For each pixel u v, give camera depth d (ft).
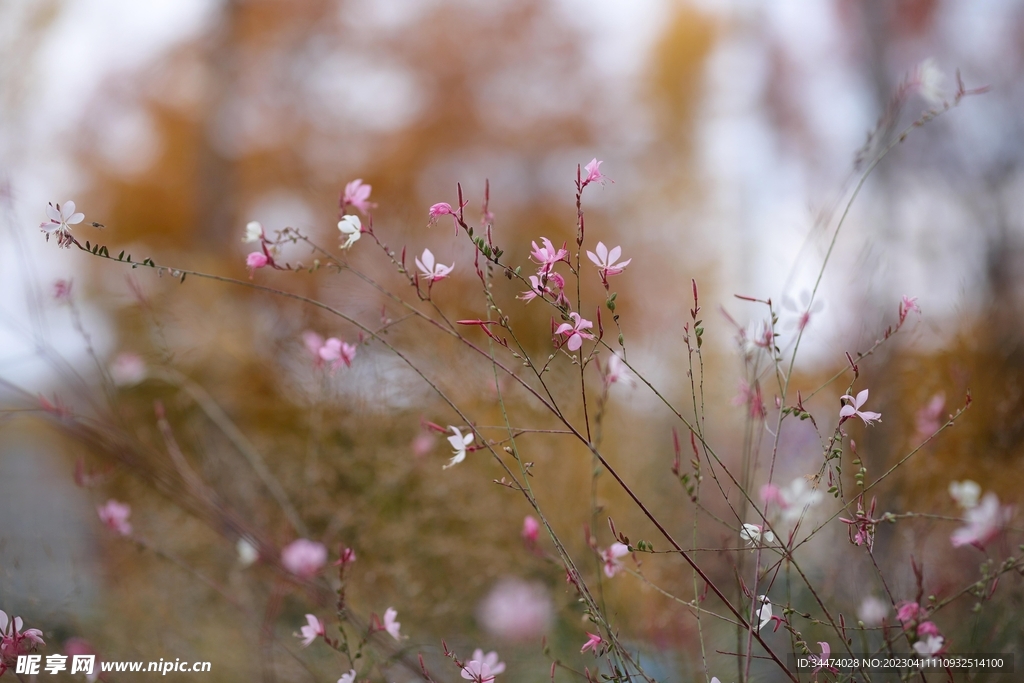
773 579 3.75
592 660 5.15
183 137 20.48
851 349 6.22
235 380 9.02
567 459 6.66
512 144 25.31
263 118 21.36
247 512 6.57
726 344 7.48
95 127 18.31
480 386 6.92
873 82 16.63
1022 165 12.07
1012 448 5.82
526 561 5.95
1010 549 4.85
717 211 24.76
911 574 5.17
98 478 6.20
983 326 6.69
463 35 24.99
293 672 5.32
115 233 19.16
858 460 3.72
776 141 20.38
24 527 6.83
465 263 6.22
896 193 11.78
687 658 5.21
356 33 23.06
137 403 8.18
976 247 9.64
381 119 23.43
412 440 6.54
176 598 6.41
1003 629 4.65
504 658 5.31
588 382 7.07
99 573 6.39
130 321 8.87
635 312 10.79
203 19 20.65
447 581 6.02
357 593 5.86
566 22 26.63
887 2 16.52
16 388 5.75
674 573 5.88
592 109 27.12
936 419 5.73
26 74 12.42
